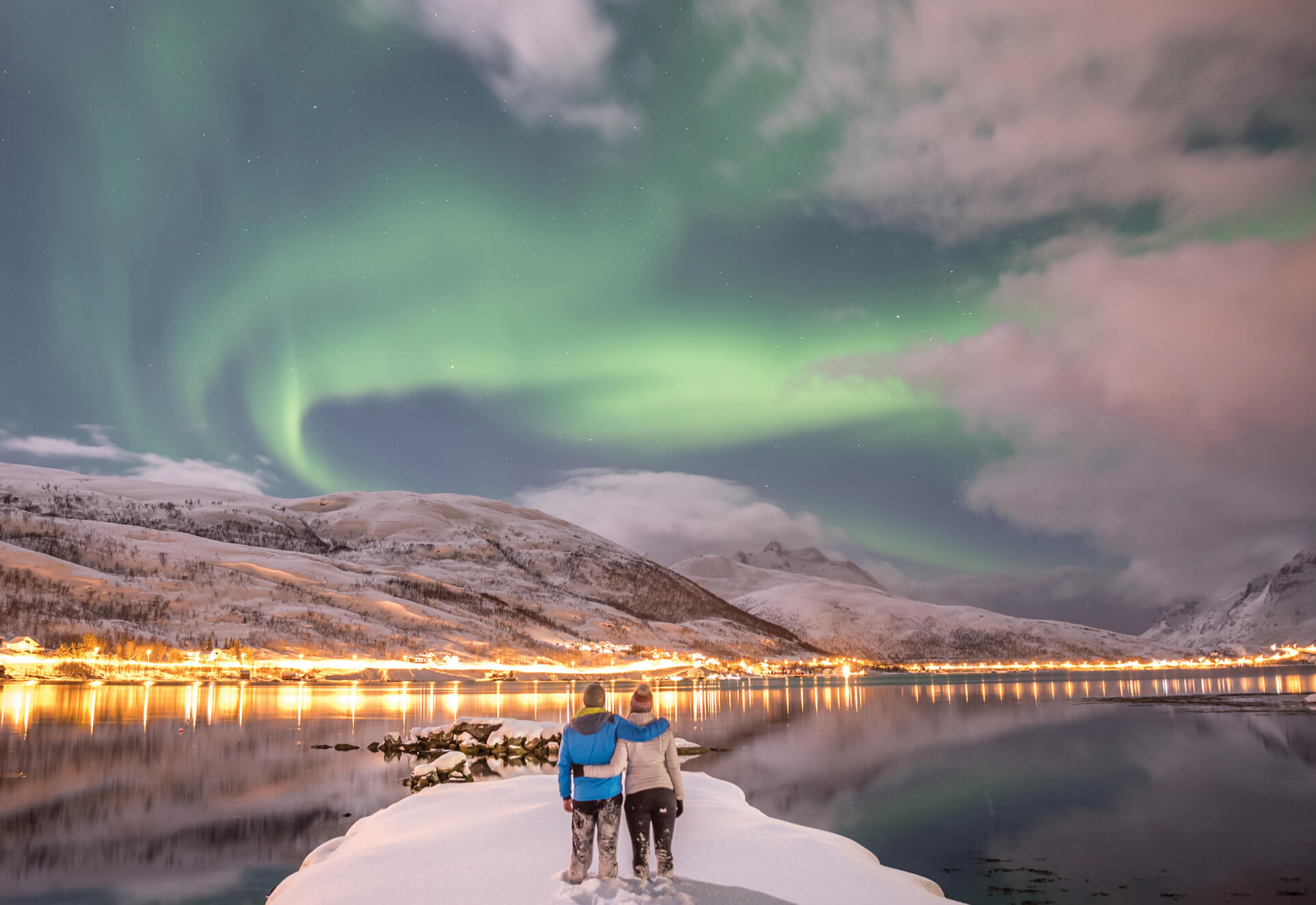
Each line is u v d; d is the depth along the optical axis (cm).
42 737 3741
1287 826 1836
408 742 3372
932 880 1386
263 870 1435
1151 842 1677
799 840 1146
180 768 2780
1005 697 8575
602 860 877
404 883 925
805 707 6850
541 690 10131
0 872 1423
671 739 910
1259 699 7162
